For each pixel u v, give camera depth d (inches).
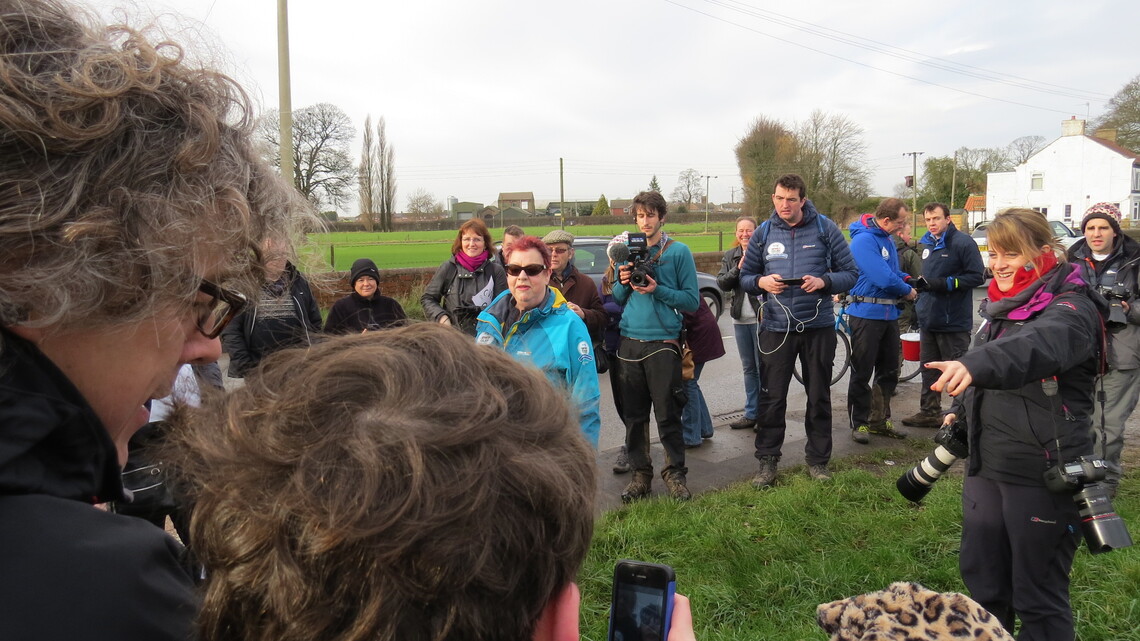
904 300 200.1
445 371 24.8
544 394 26.4
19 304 21.7
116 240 22.6
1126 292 148.6
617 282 159.5
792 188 162.1
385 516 20.5
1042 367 78.1
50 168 21.5
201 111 25.2
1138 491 156.6
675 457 158.6
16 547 21.3
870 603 40.9
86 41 23.8
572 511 24.0
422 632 21.5
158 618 23.2
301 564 21.3
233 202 26.5
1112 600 109.6
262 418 24.2
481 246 206.4
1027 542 84.7
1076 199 1819.6
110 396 25.4
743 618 108.3
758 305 191.5
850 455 188.2
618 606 33.6
